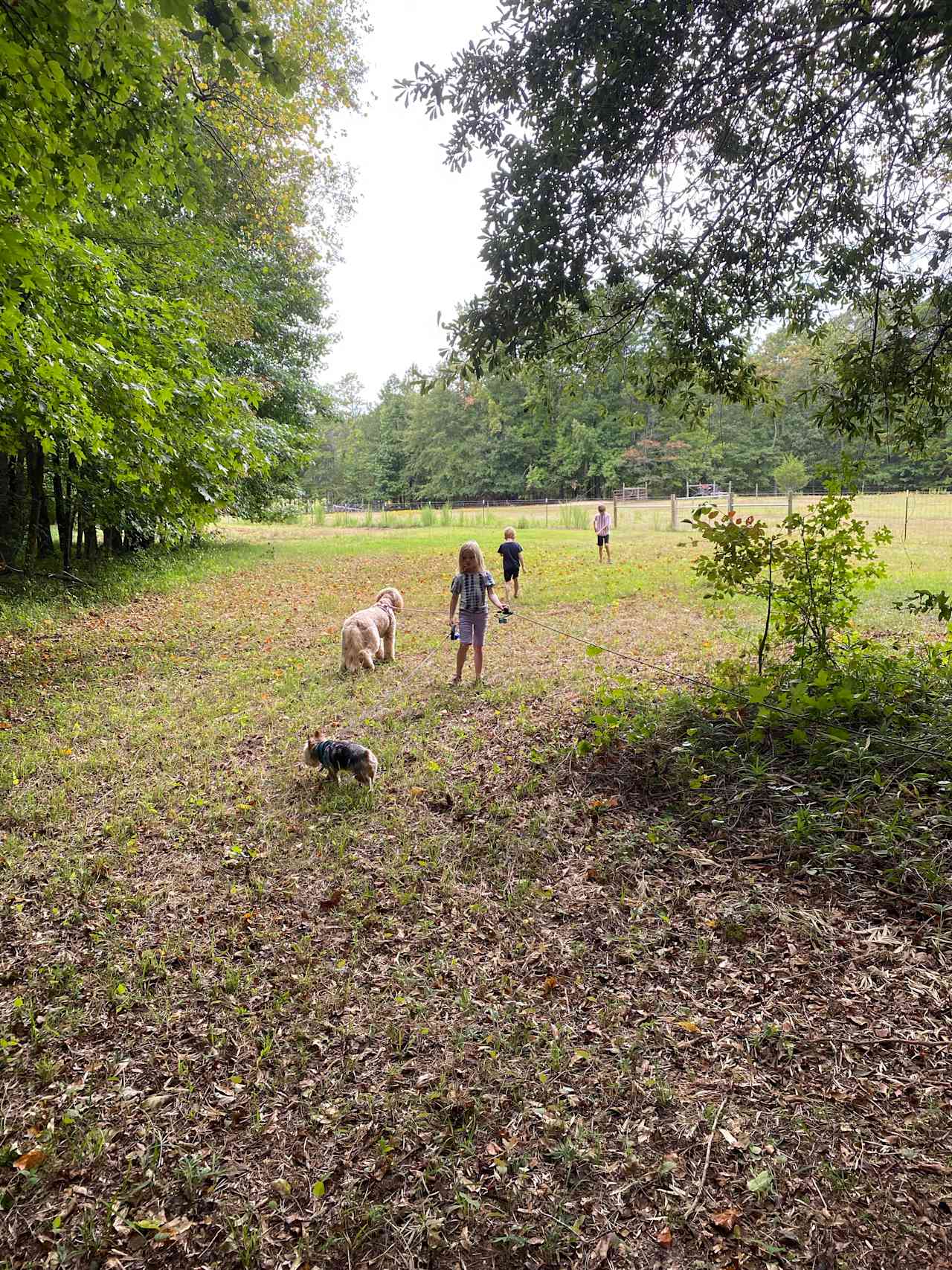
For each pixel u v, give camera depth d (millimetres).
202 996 3229
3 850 4512
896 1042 2605
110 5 3240
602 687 6363
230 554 22594
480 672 7508
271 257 19062
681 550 20938
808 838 3766
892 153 5523
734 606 11188
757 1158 2240
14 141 3918
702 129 5305
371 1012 3078
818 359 5941
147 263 10258
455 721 6457
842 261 5758
